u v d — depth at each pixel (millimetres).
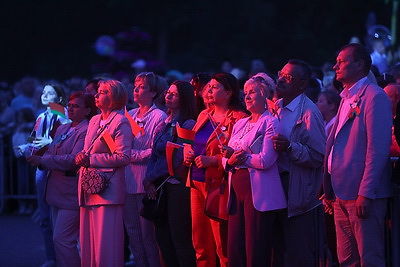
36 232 25875
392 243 15719
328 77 24766
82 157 16641
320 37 77500
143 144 17844
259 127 15125
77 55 84062
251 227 14961
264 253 14961
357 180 14078
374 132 13883
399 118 14211
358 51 14273
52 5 84312
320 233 16609
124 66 40688
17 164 29500
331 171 14367
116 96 17000
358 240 14219
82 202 16938
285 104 15648
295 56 77938
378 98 13992
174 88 16953
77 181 17766
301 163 14961
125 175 17891
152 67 40344
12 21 83438
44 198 18109
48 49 84625
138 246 18000
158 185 16688
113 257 16797
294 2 80938
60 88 20312
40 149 19141
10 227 26891
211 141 16031
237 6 83562
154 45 85750
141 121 18031
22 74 83188
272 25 80312
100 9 85375
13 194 29828
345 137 14273
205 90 16562
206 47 82812
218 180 15758
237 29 83688
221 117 16312
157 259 17641
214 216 15711
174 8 85250
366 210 13852
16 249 23219
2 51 83188
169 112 18031
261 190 14914
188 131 16062
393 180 14078
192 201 16406
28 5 83750
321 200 15508
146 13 85438
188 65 81562
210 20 84375
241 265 15211
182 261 16703
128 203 17906
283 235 15805
